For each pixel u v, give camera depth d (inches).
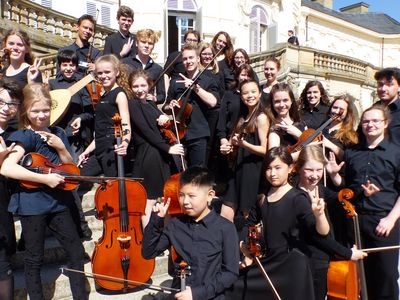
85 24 193.9
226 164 174.6
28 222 105.7
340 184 129.7
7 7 323.9
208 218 98.5
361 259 108.7
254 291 102.9
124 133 129.9
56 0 481.7
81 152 170.7
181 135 163.5
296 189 107.6
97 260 117.3
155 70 185.6
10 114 107.3
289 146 129.0
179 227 99.9
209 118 172.6
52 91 160.1
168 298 125.6
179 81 165.5
